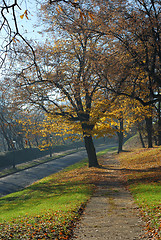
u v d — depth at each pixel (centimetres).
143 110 2589
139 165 2827
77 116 2873
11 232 877
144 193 1470
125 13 1747
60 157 6181
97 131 2397
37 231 881
